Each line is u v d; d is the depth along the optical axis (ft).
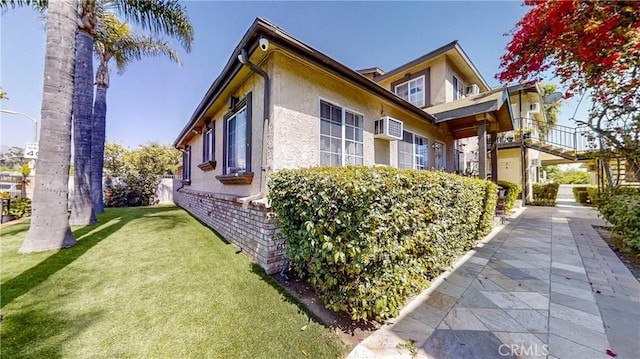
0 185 32.04
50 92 15.66
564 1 14.74
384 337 7.60
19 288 10.49
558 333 7.66
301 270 10.35
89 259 14.05
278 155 14.03
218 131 23.70
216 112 24.50
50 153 15.64
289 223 10.15
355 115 19.43
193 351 6.97
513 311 8.96
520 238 19.57
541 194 46.16
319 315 8.79
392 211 8.25
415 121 27.07
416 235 9.80
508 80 20.26
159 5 27.43
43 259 13.92
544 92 61.87
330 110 17.46
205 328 7.98
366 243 7.63
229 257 14.67
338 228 8.05
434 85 37.78
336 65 15.30
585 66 16.49
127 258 14.32
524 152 43.91
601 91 18.80
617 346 7.00
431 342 7.34
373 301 8.03
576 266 13.32
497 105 22.44
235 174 17.66
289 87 14.79
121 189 46.91
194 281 11.37
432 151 29.84
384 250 8.14
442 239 12.17
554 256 15.06
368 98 20.66
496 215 28.19
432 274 11.98
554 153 42.86
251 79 16.74
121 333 7.69
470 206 16.02
